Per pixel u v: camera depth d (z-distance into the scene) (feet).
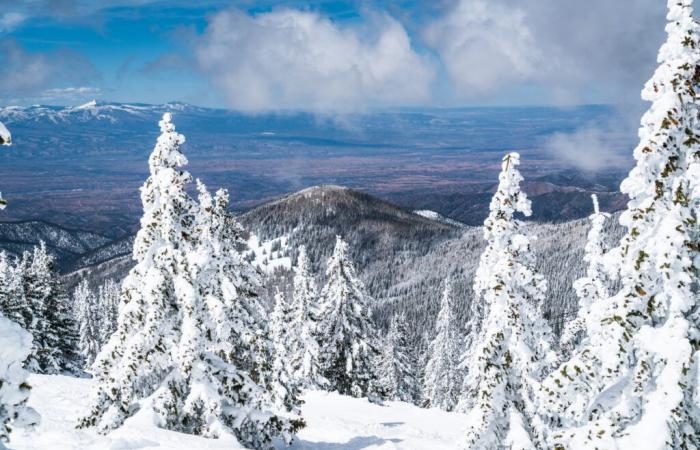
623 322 33.63
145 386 57.47
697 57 32.27
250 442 58.03
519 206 48.06
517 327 47.14
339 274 139.95
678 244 31.71
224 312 56.34
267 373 61.98
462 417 124.88
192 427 56.39
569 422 45.44
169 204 54.49
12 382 24.72
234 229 74.13
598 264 63.62
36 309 161.07
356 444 73.92
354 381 139.64
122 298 57.00
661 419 31.04
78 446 42.24
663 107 32.58
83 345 252.42
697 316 32.89
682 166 33.71
